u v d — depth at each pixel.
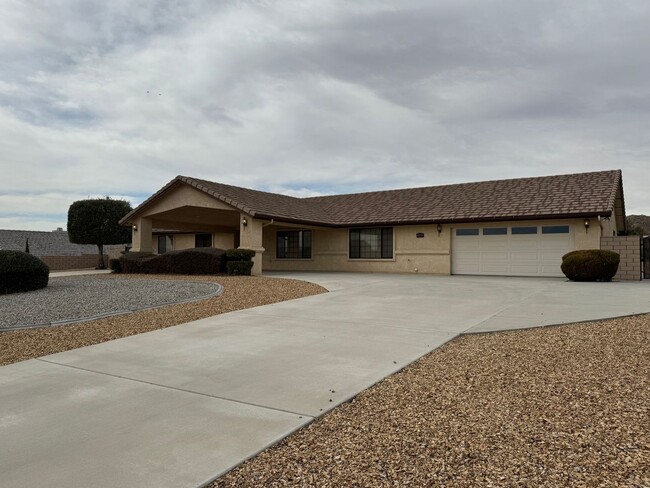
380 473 3.11
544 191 20.94
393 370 5.57
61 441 3.70
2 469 3.24
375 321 8.81
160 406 4.49
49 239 42.16
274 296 12.51
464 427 3.82
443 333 7.62
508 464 3.16
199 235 32.75
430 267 22.30
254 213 19.83
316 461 3.32
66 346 7.05
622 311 9.23
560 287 14.64
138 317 9.35
